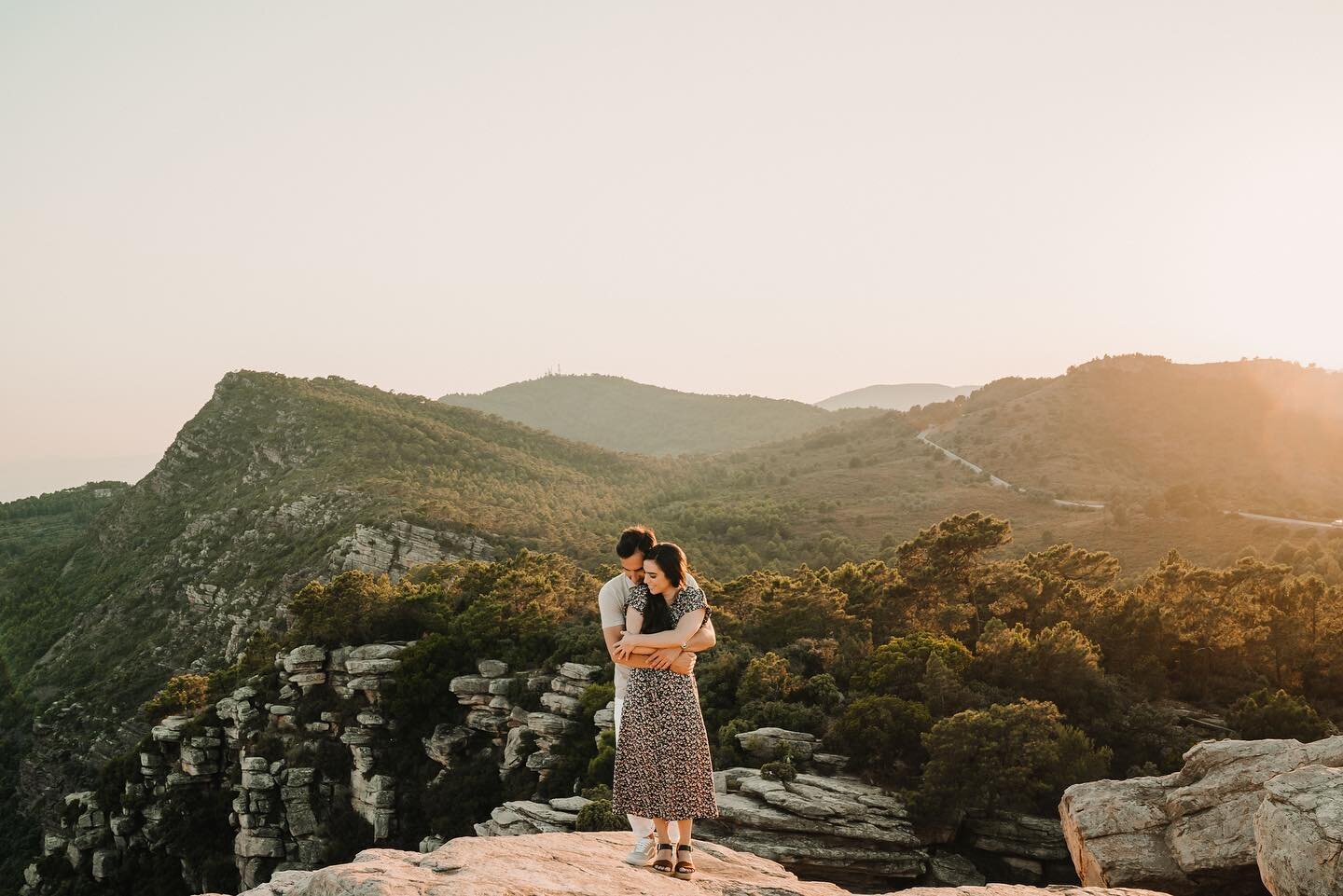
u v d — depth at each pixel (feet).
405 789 203.92
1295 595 175.42
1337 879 28.73
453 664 215.31
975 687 143.95
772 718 143.95
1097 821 54.44
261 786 211.82
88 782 311.88
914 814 114.01
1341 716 155.74
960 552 207.10
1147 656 171.42
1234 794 51.39
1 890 283.18
